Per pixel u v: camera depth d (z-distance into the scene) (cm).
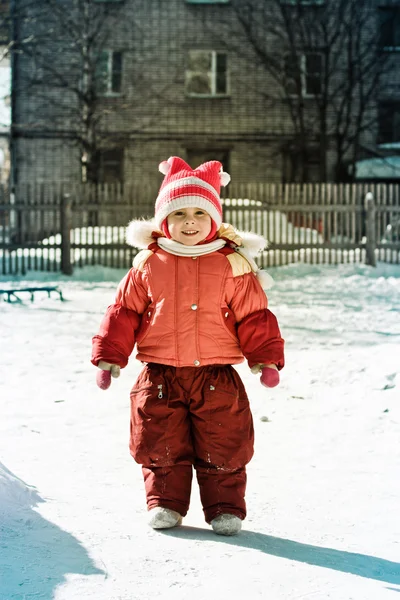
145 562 294
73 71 2966
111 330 346
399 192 1878
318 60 3016
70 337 915
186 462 344
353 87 2883
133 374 703
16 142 2989
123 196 1848
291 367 713
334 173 3028
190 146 3039
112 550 305
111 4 2997
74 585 269
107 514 351
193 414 344
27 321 1047
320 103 3028
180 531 334
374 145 3058
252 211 1861
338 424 532
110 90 3025
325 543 324
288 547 317
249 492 392
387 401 583
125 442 484
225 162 3077
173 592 267
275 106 3045
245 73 3041
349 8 2934
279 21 2958
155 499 338
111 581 274
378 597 267
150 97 3030
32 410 566
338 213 1875
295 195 1875
